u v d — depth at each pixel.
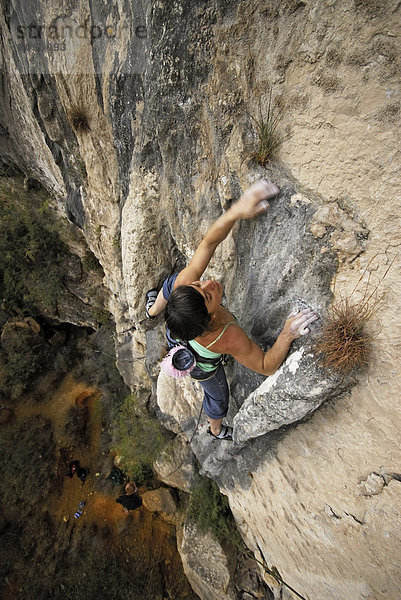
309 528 2.83
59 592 7.70
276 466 3.00
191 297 1.67
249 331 2.72
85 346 11.17
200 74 2.54
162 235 3.89
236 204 2.28
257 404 2.47
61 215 8.79
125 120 3.57
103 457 9.39
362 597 2.48
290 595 4.07
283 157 2.32
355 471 2.26
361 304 1.96
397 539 2.12
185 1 2.37
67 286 10.18
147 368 5.28
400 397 1.94
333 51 1.98
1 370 10.37
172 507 7.75
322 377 2.05
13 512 8.57
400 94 1.82
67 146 4.93
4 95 5.35
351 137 1.99
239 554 5.72
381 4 1.79
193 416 4.75
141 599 7.34
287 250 2.29
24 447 9.39
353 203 2.01
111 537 8.18
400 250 1.88
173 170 3.17
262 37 2.22
